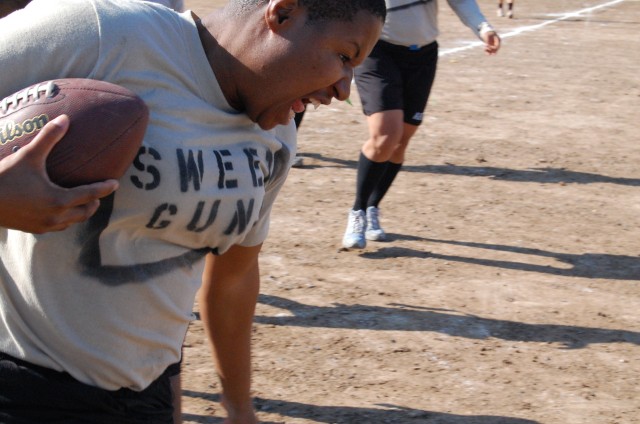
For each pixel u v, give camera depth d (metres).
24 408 2.37
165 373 2.57
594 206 8.09
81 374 2.36
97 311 2.32
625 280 6.42
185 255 2.40
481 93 12.66
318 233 7.05
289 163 2.58
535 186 8.60
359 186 6.64
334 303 5.74
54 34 2.22
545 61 15.54
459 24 19.34
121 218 2.25
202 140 2.30
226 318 3.01
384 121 6.36
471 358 5.11
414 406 4.54
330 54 2.27
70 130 2.12
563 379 4.92
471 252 6.81
